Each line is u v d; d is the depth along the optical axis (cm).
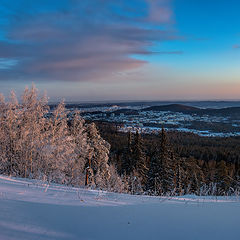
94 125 2236
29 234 288
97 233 313
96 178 1905
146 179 2764
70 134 2105
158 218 398
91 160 2117
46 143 1886
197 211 463
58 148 1891
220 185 2727
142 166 2848
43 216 365
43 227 316
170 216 415
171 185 2464
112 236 306
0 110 1772
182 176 2689
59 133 1923
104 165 2116
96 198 594
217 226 365
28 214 367
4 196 491
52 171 1866
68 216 378
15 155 1852
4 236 275
